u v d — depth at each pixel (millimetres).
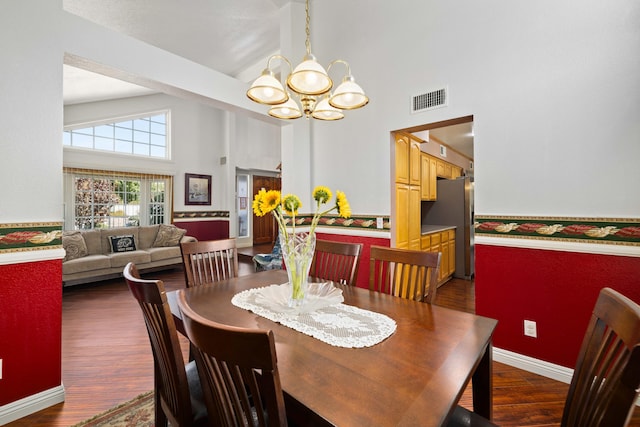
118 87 4762
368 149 3021
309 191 3518
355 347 1010
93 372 2104
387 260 1764
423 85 2590
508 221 2168
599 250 1832
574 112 1908
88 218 5238
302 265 1410
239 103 2975
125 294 3926
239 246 7512
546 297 2023
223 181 7180
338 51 3223
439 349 1000
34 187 1720
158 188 6180
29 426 1598
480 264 2295
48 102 1772
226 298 1536
